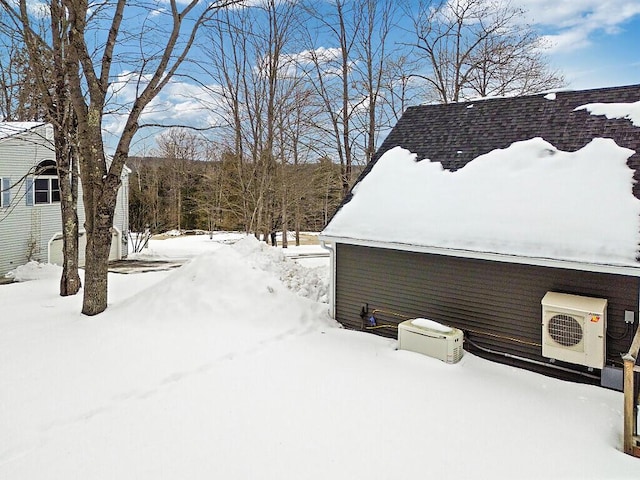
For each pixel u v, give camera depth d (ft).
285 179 75.10
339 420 16.53
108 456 14.19
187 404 17.65
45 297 36.22
